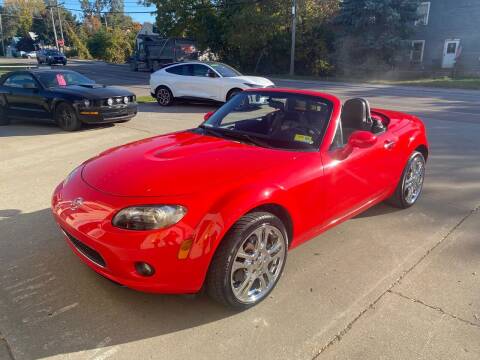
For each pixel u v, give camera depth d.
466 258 3.53
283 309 2.80
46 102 8.98
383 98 15.70
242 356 2.37
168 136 3.71
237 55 35.72
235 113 3.93
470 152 7.12
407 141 4.39
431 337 2.54
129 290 2.97
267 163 2.97
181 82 12.94
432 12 30.86
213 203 2.54
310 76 31.52
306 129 3.44
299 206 3.01
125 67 40.56
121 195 2.59
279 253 2.92
